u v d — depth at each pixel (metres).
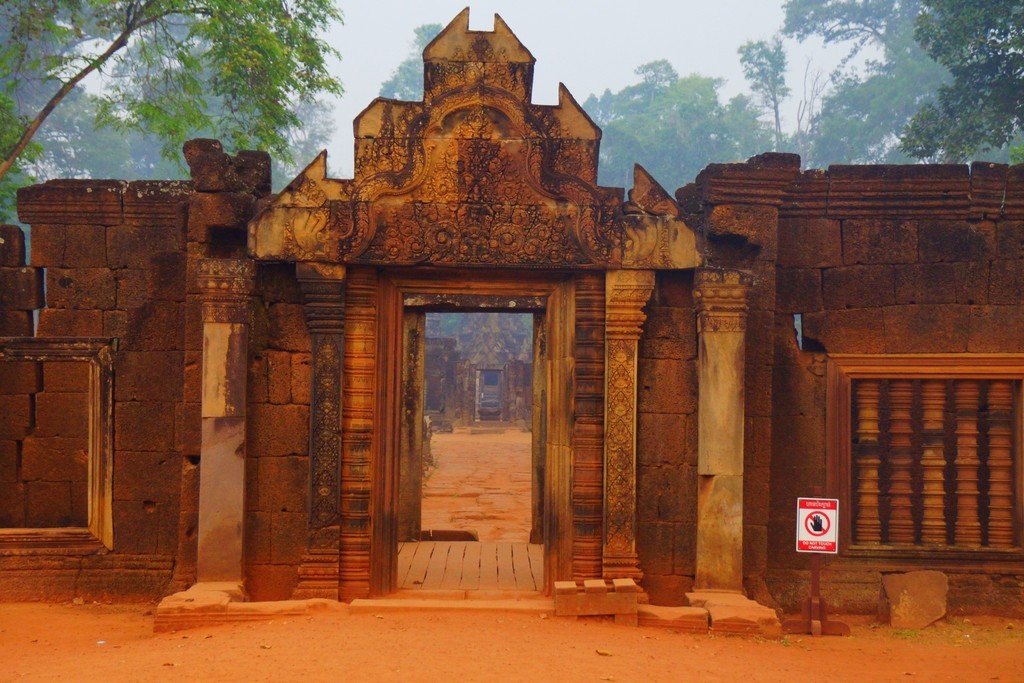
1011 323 10.09
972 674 7.23
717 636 8.16
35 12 17.78
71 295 12.05
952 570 10.05
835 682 6.71
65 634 8.62
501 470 28.34
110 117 20.50
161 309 10.52
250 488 9.16
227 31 18.55
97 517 10.48
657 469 9.30
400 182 9.08
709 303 9.06
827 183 10.21
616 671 6.55
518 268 9.20
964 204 10.13
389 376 9.41
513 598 9.27
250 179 9.75
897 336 10.15
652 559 9.26
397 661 6.58
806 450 10.14
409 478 13.23
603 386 9.26
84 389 11.15
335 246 9.01
